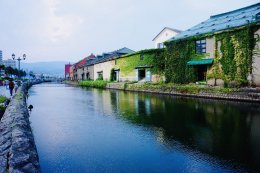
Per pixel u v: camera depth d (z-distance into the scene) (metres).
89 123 9.78
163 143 6.82
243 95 15.73
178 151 6.12
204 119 9.96
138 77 34.25
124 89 31.72
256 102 14.73
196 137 7.34
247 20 19.33
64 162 5.54
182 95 20.89
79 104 16.48
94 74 54.72
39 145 6.89
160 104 15.15
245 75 18.98
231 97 16.53
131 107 14.17
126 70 37.56
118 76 40.56
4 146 5.04
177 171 4.93
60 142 7.15
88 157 5.84
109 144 6.84
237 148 6.24
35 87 45.75
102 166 5.27
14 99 14.09
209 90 18.38
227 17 25.41
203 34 22.59
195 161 5.43
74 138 7.55
